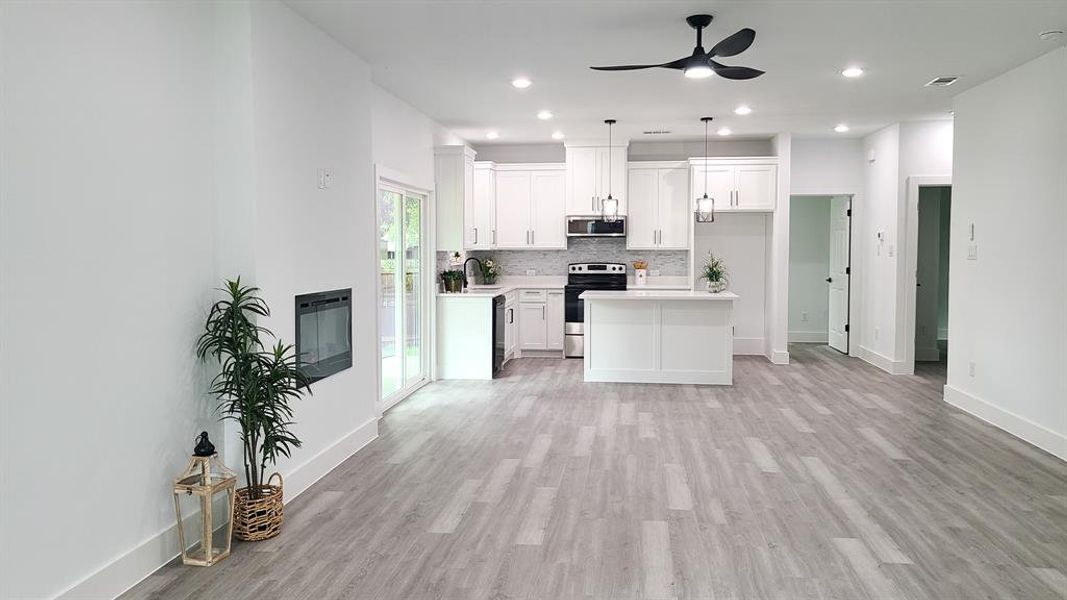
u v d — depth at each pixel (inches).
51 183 100.7
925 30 176.4
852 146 355.3
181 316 130.1
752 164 344.8
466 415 237.3
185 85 131.1
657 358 290.8
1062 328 188.7
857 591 114.0
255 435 134.0
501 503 154.3
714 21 169.2
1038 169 199.9
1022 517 145.6
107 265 111.5
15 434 95.3
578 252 383.6
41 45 98.9
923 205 351.6
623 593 113.5
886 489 162.7
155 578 118.3
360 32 174.1
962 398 243.6
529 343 369.7
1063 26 172.9
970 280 239.8
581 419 230.8
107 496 111.5
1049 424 194.2
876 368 329.4
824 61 205.6
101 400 110.3
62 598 102.7
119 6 113.7
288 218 154.6
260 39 143.3
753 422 225.8
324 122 173.8
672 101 261.9
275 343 149.2
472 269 371.2
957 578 118.4
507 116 291.4
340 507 152.1
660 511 149.3
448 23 168.2
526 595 113.0
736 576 119.4
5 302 93.8
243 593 113.3
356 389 195.0
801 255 420.2
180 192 129.9
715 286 298.0
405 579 118.4
